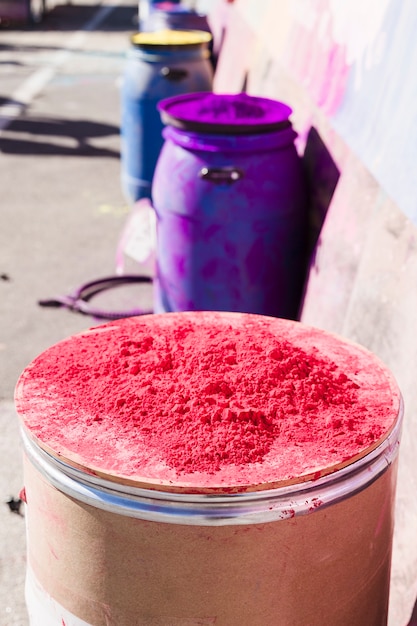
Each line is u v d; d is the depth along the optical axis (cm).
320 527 150
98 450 154
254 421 163
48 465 157
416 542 198
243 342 193
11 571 262
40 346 409
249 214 321
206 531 144
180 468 148
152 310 442
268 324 212
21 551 271
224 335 199
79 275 501
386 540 173
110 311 441
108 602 156
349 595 163
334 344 200
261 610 152
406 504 206
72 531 155
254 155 318
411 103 241
